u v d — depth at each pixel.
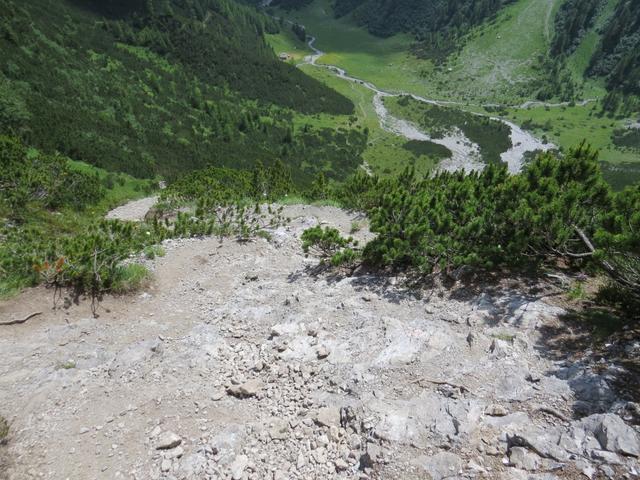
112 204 38.44
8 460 5.30
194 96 145.88
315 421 5.46
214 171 32.28
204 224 15.09
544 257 8.06
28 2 132.00
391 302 8.24
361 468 4.59
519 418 4.71
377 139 161.00
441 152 146.12
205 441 5.46
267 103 176.50
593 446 4.10
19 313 8.66
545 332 6.21
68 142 64.75
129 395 6.46
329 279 10.23
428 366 5.98
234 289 10.70
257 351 7.46
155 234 14.38
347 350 6.82
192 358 7.39
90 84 107.31
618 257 5.80
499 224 8.34
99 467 5.18
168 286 10.90
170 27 184.38
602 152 155.75
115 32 165.62
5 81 76.44
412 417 5.00
